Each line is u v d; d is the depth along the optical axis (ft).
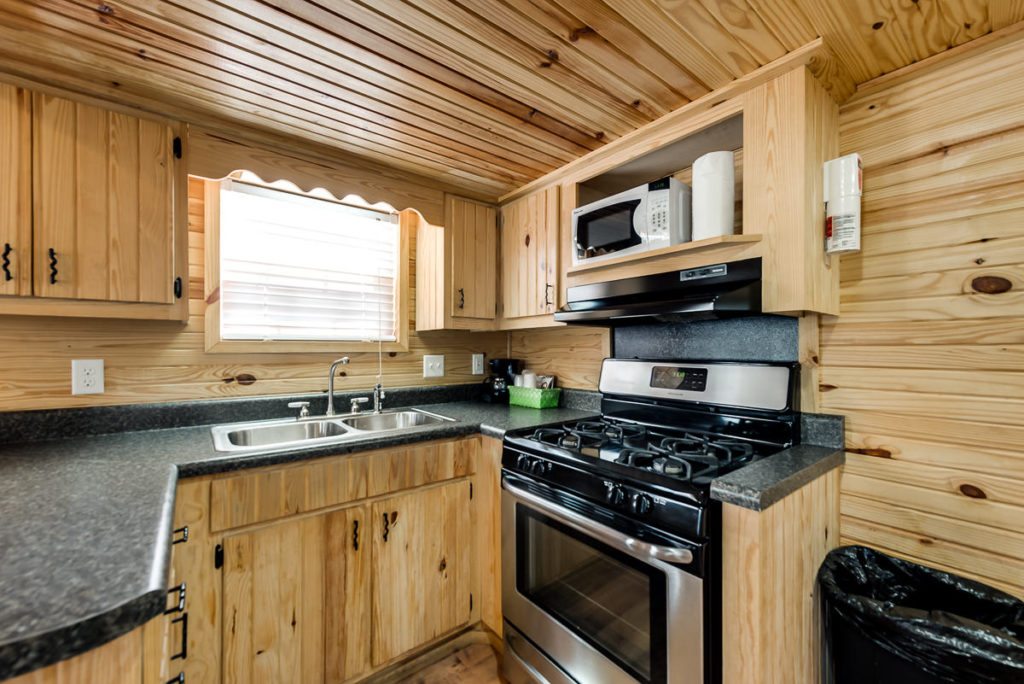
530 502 4.61
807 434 4.59
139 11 3.42
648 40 3.78
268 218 6.15
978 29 3.58
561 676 4.36
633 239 5.04
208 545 3.92
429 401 7.56
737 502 3.21
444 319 6.90
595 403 6.85
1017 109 3.56
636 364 5.98
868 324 4.29
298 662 4.37
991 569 3.62
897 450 4.11
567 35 3.72
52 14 3.44
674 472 3.64
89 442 4.61
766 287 4.05
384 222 7.22
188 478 3.83
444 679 5.18
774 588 3.28
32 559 1.98
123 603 1.64
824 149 4.22
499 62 4.10
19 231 3.97
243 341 5.85
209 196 5.60
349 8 3.43
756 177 4.18
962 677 2.85
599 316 5.05
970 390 3.75
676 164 5.75
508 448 5.12
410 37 3.77
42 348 4.66
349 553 4.72
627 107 4.85
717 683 3.29
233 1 3.34
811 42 3.75
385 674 5.13
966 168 3.79
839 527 4.40
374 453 4.90
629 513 3.71
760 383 4.74
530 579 4.82
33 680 1.52
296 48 3.89
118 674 1.70
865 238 4.33
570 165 6.10
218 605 3.96
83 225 4.27
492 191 7.28
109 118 4.43
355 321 6.94
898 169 4.14
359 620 4.78
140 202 4.58
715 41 3.76
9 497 2.87
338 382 6.70
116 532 2.31
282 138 5.49
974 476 3.72
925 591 3.87
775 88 4.09
